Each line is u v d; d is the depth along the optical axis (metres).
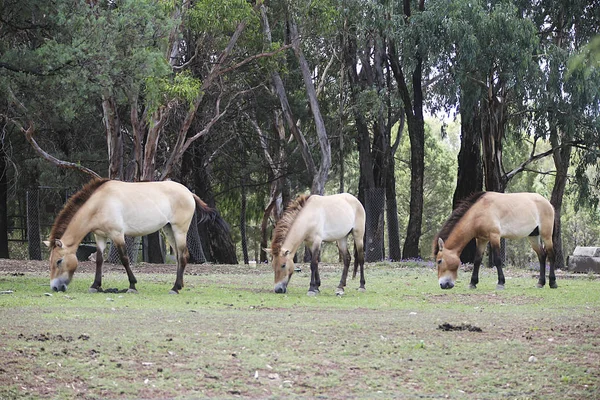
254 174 47.56
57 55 17.89
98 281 16.00
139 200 15.88
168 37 25.86
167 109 28.52
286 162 42.81
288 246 16.19
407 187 66.81
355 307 13.91
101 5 23.30
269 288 18.23
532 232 18.02
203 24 27.36
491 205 17.25
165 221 16.17
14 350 8.95
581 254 27.14
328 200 16.53
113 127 29.25
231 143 42.78
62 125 34.19
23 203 42.81
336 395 7.59
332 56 40.47
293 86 41.56
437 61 33.53
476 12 31.14
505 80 33.34
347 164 57.44
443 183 65.19
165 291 16.73
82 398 7.37
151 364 8.53
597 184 39.56
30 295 14.99
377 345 9.69
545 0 36.16
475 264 17.84
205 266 27.67
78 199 15.80
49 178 34.97
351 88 39.12
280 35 38.00
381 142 39.16
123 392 7.57
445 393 7.70
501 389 7.84
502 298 15.84
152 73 20.95
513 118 38.75
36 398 7.32
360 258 17.28
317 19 31.75
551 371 8.46
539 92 33.47
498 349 9.53
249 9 27.73
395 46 35.16
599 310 13.66
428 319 12.07
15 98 18.78
